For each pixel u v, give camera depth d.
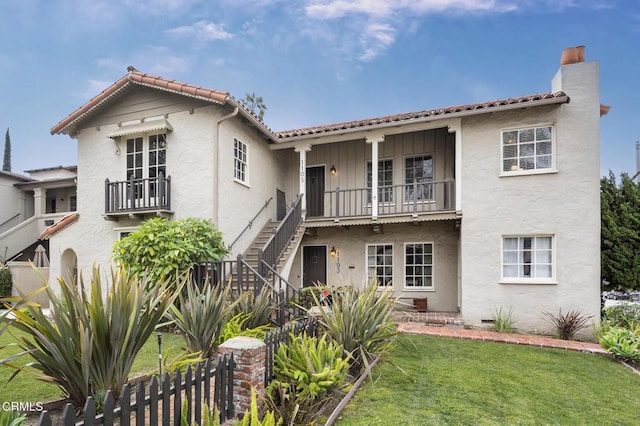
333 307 5.86
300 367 4.12
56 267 11.44
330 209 12.80
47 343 3.50
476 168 9.93
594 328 8.47
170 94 10.44
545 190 9.31
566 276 9.02
